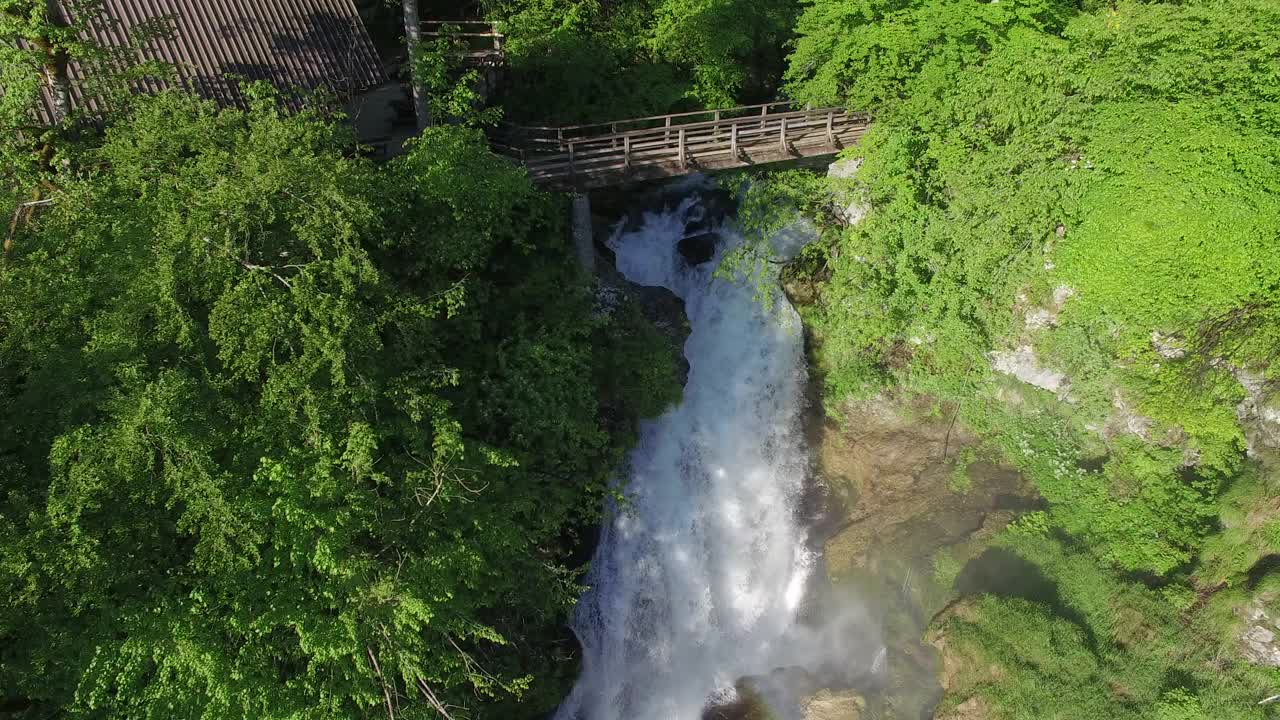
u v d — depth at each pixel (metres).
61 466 11.24
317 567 11.75
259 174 12.76
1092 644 16.22
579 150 22.95
